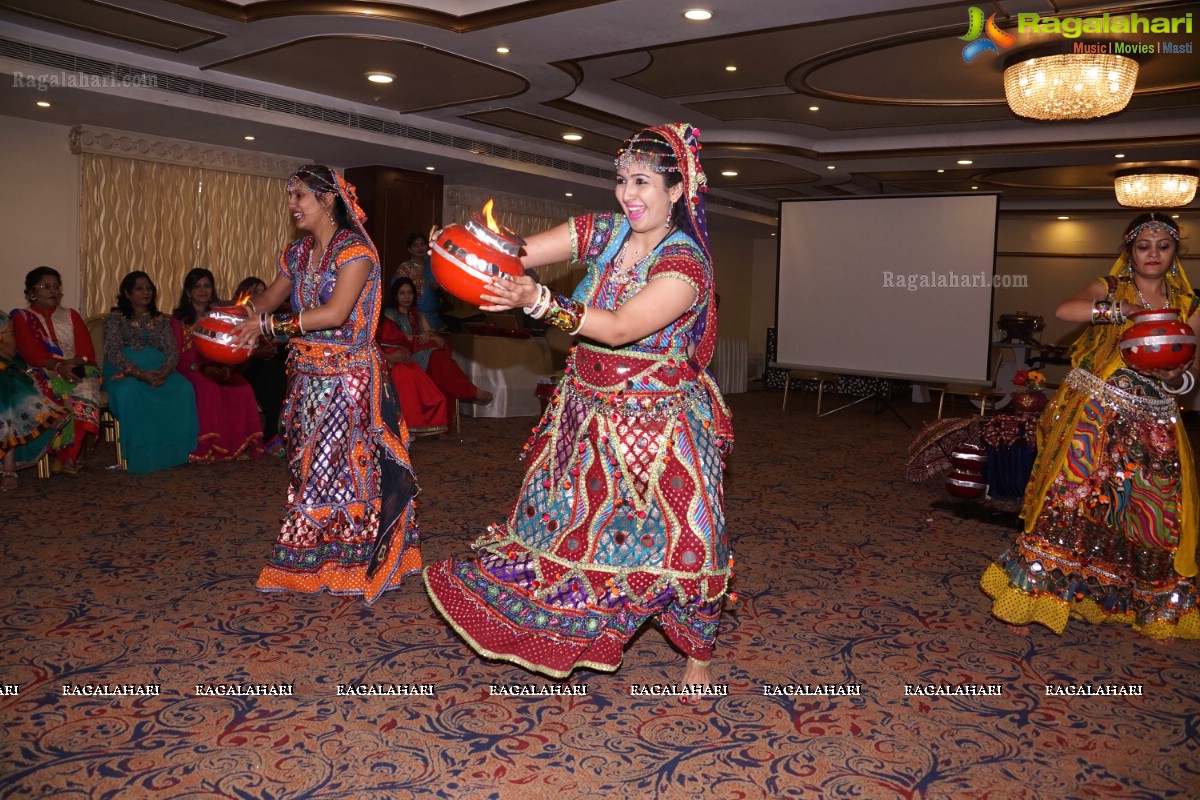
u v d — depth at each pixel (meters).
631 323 2.04
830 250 9.98
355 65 6.19
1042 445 3.25
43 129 7.14
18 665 2.60
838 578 3.76
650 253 2.21
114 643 2.79
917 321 9.48
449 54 5.80
